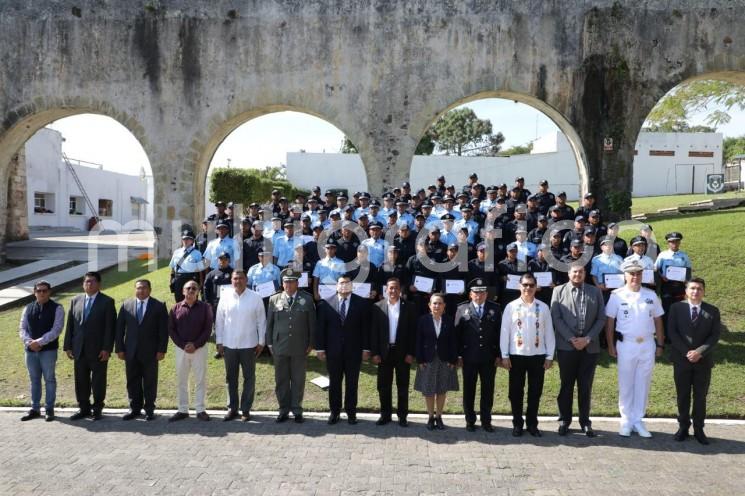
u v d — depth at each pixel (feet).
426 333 22.08
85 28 50.16
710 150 107.14
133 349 23.06
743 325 31.07
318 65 49.83
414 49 49.49
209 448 19.89
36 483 17.06
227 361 23.29
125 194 117.70
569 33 49.26
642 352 21.58
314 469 18.07
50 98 50.47
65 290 42.75
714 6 49.19
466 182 108.58
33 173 88.02
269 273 29.27
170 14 49.98
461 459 18.99
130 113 50.47
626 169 49.80
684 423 21.04
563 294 22.18
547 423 22.90
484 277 28.58
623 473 17.92
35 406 23.34
